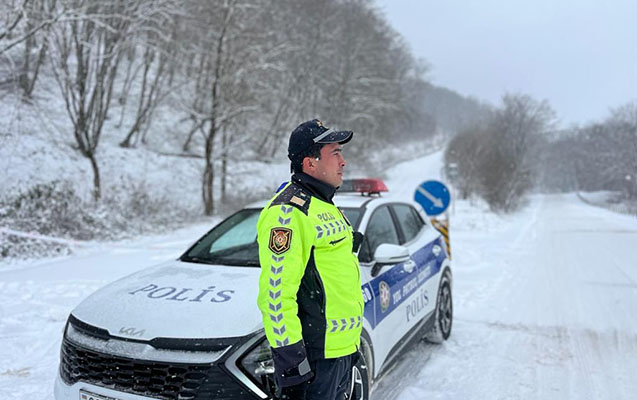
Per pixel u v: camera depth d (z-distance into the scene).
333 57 29.11
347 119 30.05
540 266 9.73
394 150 63.81
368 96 32.28
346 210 3.76
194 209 16.16
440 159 65.75
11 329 4.75
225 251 3.49
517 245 13.30
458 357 4.45
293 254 1.81
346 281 1.98
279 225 1.84
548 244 13.62
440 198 7.68
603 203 52.34
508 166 30.38
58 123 17.14
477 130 37.34
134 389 2.23
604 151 62.97
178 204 16.00
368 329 2.97
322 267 1.92
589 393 3.73
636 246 13.14
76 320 2.56
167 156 20.50
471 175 32.09
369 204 3.94
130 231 11.58
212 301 2.52
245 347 2.23
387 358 3.36
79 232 10.19
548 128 51.03
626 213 34.44
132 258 8.62
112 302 2.61
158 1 13.90
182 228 13.47
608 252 11.90
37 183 11.23
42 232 9.44
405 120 45.59
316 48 25.98
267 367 2.24
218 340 2.23
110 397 2.26
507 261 10.33
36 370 3.81
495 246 12.91
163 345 2.23
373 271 3.28
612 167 57.19
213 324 2.31
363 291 3.00
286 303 1.77
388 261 3.15
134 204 13.03
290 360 1.74
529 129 46.50
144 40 14.80
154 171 18.55
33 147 14.42
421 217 5.00
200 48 17.03
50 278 6.93
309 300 1.92
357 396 2.56
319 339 1.91
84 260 8.41
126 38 14.17
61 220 10.08
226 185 20.41
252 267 3.12
